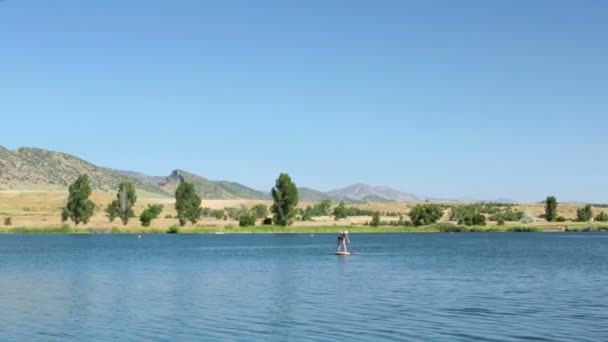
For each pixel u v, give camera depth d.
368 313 40.31
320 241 164.25
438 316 39.16
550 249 125.12
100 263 87.44
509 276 66.56
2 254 110.25
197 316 39.22
